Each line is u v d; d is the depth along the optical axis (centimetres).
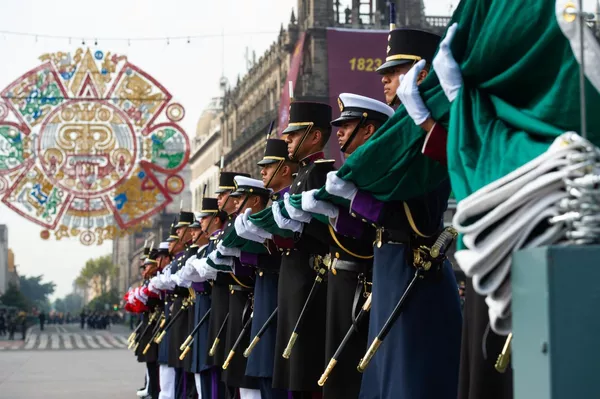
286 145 901
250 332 911
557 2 331
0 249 15088
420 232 555
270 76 5372
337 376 641
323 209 616
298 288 750
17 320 6769
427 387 540
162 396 1372
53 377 1895
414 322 546
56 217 2302
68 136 2309
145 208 2311
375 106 669
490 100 391
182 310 1251
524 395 287
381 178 531
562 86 354
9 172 2294
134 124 2322
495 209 309
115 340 4809
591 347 268
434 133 446
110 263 17912
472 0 408
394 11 622
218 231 1097
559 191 304
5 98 2283
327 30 3005
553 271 270
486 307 417
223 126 6806
